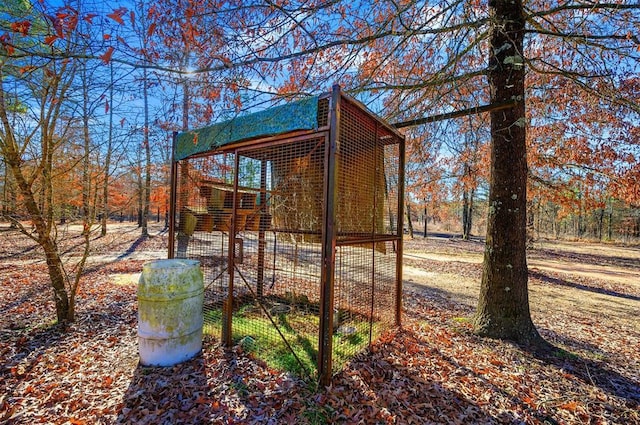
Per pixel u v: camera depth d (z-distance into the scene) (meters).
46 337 4.06
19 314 4.89
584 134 7.32
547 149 7.96
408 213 23.36
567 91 6.22
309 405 2.79
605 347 4.43
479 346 4.14
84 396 2.84
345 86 4.59
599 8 3.83
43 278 7.13
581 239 28.59
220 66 3.35
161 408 2.70
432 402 2.91
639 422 2.73
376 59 4.91
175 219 4.73
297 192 3.94
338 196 3.11
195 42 3.10
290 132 3.34
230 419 2.58
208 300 5.03
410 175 8.55
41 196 4.70
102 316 4.87
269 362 3.48
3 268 7.99
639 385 3.35
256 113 3.55
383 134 4.41
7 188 4.53
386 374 3.37
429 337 4.41
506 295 4.37
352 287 4.66
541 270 11.45
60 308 4.56
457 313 5.70
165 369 3.31
